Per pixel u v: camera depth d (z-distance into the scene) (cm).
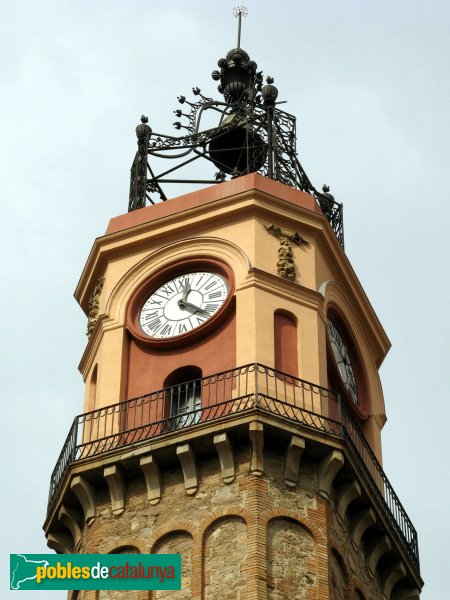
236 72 5278
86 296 4759
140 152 5003
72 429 4325
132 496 4191
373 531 4306
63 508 4272
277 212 4594
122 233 4666
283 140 4988
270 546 4003
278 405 4191
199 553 4022
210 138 5066
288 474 4122
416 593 4419
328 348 4522
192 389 4356
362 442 4397
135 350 4481
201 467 4159
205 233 4588
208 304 4469
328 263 4672
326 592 3978
